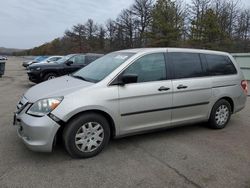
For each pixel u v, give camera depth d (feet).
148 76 15.12
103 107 13.42
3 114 21.61
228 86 18.66
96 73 15.29
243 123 20.65
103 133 13.82
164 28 133.28
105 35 236.43
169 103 15.70
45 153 13.80
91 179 11.43
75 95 12.94
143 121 14.99
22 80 51.67
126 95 14.08
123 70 14.35
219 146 15.48
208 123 18.63
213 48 119.55
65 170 12.17
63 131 13.03
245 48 131.34
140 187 10.91
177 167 12.69
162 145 15.43
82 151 13.30
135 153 14.21
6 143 15.05
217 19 123.95
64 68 40.40
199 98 17.06
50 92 13.26
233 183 11.36
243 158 13.83
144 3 181.27
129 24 192.85
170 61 16.14
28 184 10.94
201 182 11.39
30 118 12.52
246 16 146.41
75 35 246.06
